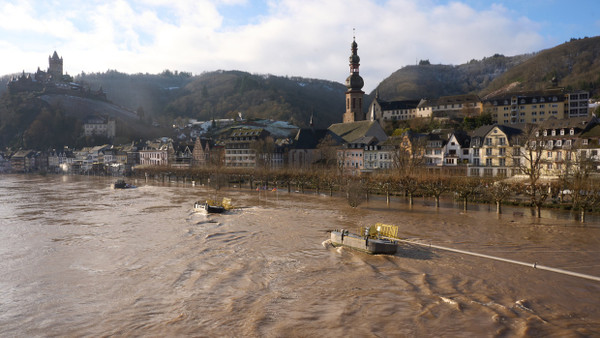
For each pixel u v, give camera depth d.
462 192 78.69
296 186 127.19
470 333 27.48
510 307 31.64
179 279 38.75
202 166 177.00
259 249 49.59
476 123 154.00
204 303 32.97
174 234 58.53
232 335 27.53
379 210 78.56
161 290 35.94
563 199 79.75
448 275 39.47
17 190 134.00
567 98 160.75
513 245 50.09
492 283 37.06
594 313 30.50
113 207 88.38
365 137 154.50
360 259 45.09
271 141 173.62
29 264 44.28
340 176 111.56
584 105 158.38
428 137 125.56
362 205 85.38
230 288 36.31
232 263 43.69
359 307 31.89
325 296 34.28
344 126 181.75
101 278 39.28
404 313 30.70
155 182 172.00
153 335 27.75
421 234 56.66
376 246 46.72
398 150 129.25
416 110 196.00
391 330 28.02
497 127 110.31
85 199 104.81
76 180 193.00
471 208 79.06
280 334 27.58
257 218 71.31
